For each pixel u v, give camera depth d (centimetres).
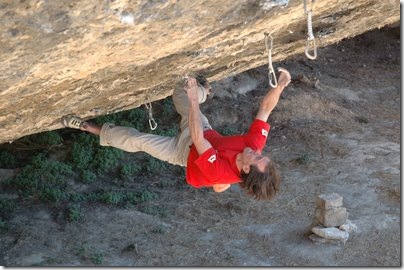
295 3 549
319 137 1858
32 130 727
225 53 672
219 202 1593
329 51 2348
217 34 569
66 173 1653
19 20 388
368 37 2422
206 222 1527
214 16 497
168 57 614
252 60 814
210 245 1441
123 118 1828
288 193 1627
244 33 598
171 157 640
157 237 1466
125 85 670
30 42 416
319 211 1453
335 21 716
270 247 1436
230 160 558
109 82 633
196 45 595
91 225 1505
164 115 1875
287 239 1459
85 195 1603
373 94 2122
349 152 1792
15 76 459
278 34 694
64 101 638
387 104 2072
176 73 693
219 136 588
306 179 1686
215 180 562
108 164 1694
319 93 2047
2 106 532
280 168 1739
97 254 1394
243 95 2020
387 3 702
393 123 1955
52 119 701
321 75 2183
